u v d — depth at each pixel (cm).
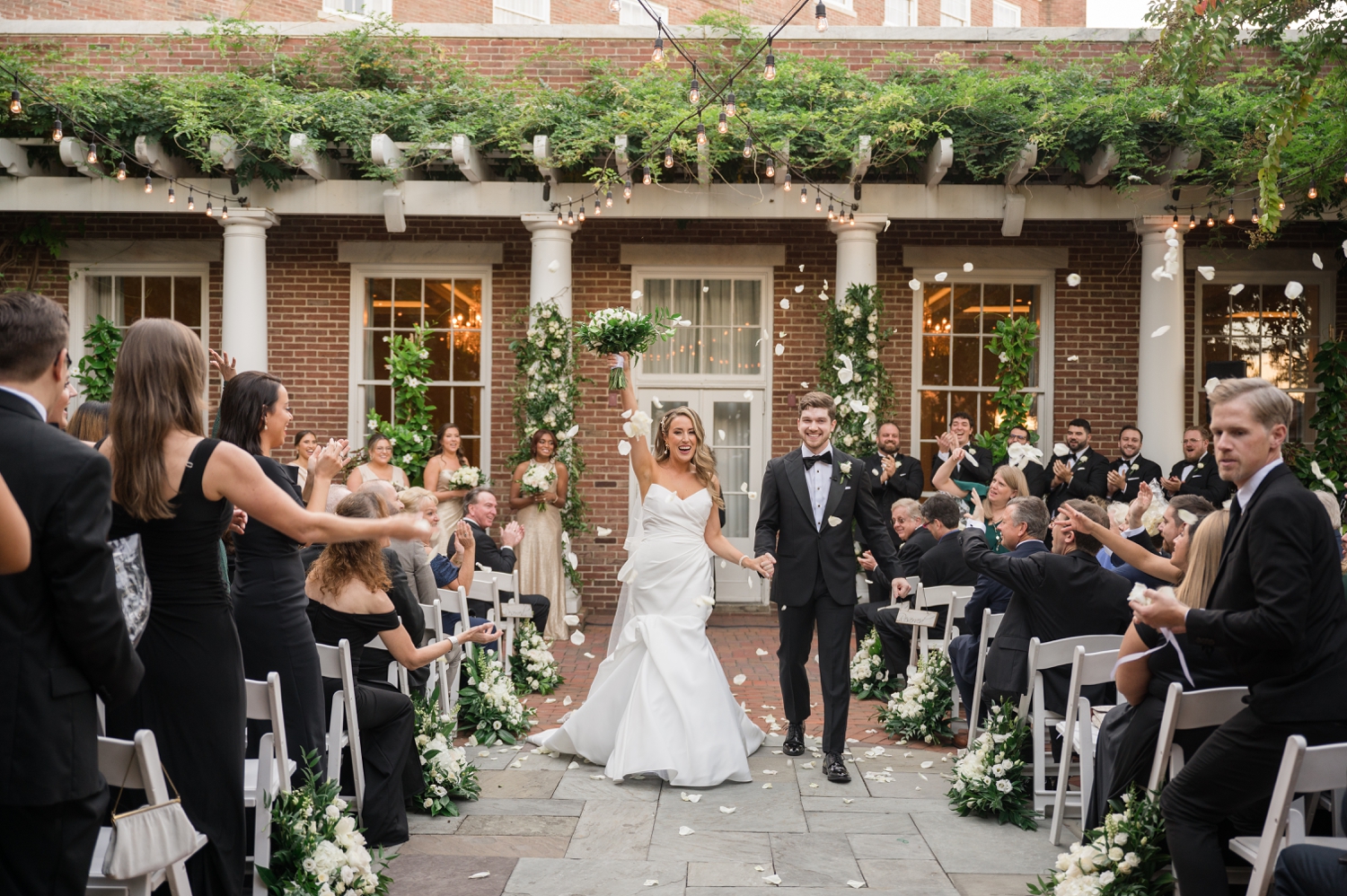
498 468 1034
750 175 927
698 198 926
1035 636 453
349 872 319
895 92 856
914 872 373
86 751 210
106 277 1041
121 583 253
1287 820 263
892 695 630
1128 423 1016
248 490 266
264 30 959
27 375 213
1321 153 769
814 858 385
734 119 841
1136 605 276
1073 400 1019
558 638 895
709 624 977
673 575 506
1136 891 311
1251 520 267
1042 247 1016
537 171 959
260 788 311
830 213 910
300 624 355
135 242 1021
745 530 1045
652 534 514
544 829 416
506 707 565
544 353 927
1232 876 305
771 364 1035
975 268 1019
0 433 205
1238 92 840
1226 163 813
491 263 1030
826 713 496
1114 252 1018
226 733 278
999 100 863
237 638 287
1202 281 1021
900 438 1023
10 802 199
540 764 512
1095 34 943
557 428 919
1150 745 338
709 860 383
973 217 918
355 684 397
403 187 925
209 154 866
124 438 265
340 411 1034
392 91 951
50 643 205
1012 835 413
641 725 480
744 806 446
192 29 964
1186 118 812
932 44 966
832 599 499
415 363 1004
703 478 523
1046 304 1022
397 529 260
